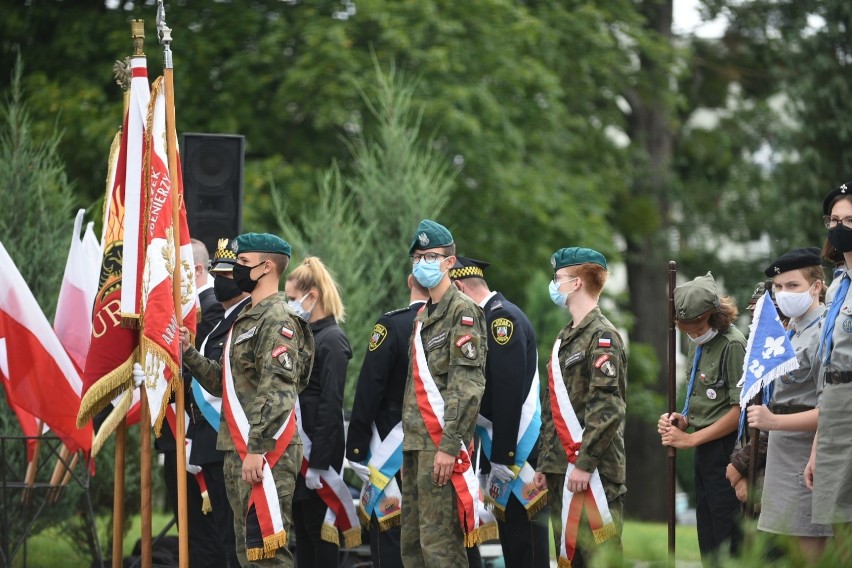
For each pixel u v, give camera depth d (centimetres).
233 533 1720
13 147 2642
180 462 1625
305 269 1828
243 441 1573
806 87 5903
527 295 5022
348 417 2483
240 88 4472
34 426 2117
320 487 1762
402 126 3231
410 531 1611
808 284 1434
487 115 4694
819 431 1321
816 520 1311
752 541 980
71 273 2053
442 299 1605
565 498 1582
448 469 1536
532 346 1745
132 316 1689
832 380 1316
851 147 5916
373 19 4462
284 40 4541
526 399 1712
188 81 4425
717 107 6862
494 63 4809
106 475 2547
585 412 1589
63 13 4612
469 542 1552
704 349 1647
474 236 4878
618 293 5784
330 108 4291
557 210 5081
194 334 1744
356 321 2920
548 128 5144
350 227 3066
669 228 6569
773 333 1429
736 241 6688
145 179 1703
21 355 1906
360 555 2197
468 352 1554
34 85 4366
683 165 6819
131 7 4669
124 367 1716
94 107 4284
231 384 1592
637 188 6438
